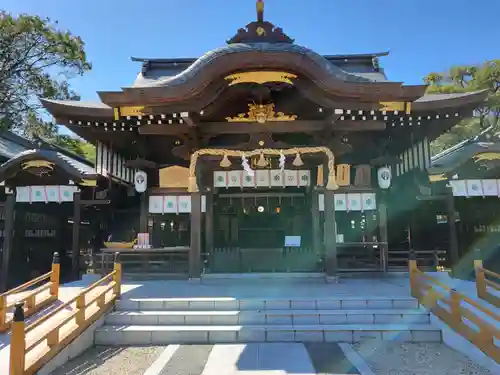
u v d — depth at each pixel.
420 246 12.84
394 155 12.63
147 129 9.55
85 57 21.95
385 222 11.38
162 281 10.26
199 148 9.85
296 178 11.83
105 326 6.78
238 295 7.86
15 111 21.55
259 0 8.61
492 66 23.12
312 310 7.07
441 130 11.51
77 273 11.48
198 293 8.15
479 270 7.96
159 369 5.26
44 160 11.34
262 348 6.02
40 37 20.17
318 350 5.92
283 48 8.08
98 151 11.95
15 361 4.75
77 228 11.67
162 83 8.35
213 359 5.60
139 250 10.66
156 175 12.26
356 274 10.78
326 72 8.27
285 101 9.98
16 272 12.06
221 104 9.48
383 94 8.47
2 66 20.39
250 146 9.77
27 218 12.58
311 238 12.81
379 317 6.76
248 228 13.30
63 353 5.62
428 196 11.30
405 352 5.84
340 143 9.74
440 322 6.51
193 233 9.88
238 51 8.02
